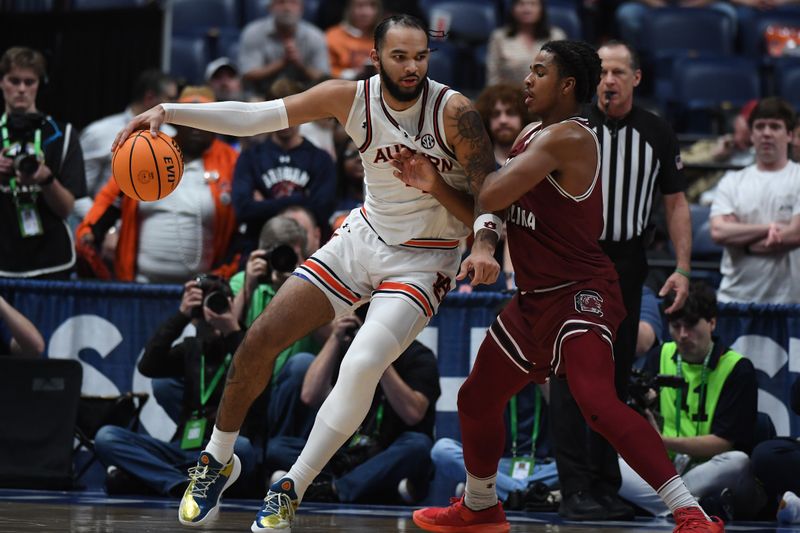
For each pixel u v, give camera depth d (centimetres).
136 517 803
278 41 1738
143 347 1166
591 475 954
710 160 1609
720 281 1351
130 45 1587
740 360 1057
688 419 1061
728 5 2266
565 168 692
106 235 1366
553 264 706
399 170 690
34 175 1151
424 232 712
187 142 1267
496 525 789
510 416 1104
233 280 1145
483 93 1200
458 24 2108
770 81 2003
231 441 734
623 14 2188
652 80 2008
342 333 1054
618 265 938
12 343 1177
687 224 978
